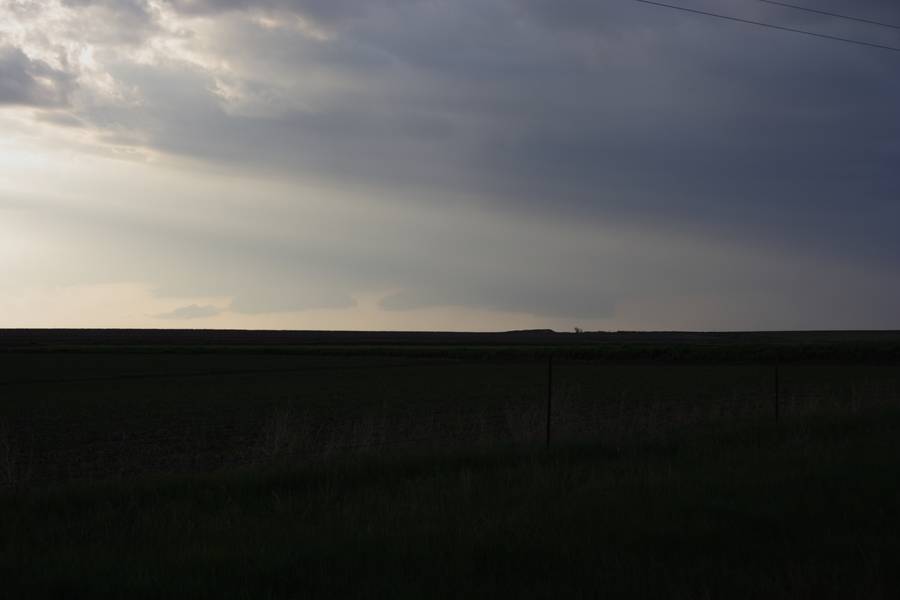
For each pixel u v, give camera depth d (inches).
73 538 318.0
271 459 588.4
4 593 243.1
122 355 3767.2
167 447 828.6
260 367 2699.3
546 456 509.7
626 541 291.7
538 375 2226.9
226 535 315.3
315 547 285.4
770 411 883.4
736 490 380.2
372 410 1224.8
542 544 285.4
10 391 1790.1
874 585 241.1
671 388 1617.9
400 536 299.1
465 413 1140.5
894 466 435.8
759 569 259.8
